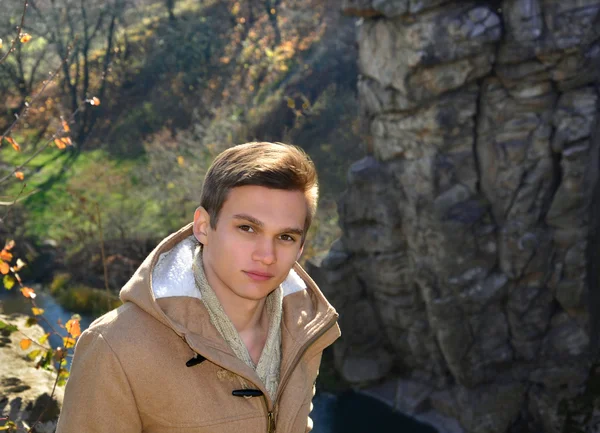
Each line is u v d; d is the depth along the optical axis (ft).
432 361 43.39
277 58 76.07
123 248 61.57
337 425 42.88
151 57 96.12
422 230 39.42
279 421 4.53
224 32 95.09
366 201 41.93
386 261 42.22
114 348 4.00
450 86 35.88
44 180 77.05
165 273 4.31
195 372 4.18
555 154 36.68
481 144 37.63
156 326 4.14
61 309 56.70
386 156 40.88
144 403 4.09
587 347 39.45
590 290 39.06
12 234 65.05
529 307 39.24
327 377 46.96
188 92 89.30
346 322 45.39
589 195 36.68
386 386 45.32
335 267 44.45
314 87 73.00
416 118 37.63
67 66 88.94
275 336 4.61
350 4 37.91
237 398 4.27
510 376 40.81
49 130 86.38
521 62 35.09
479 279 38.96
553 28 34.01
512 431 40.73
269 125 68.90
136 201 67.31
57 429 4.14
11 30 76.64
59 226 67.56
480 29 34.37
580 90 35.12
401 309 42.96
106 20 97.09
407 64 36.19
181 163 62.13
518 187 37.27
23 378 10.18
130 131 87.25
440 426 41.83
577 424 38.27
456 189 38.06
